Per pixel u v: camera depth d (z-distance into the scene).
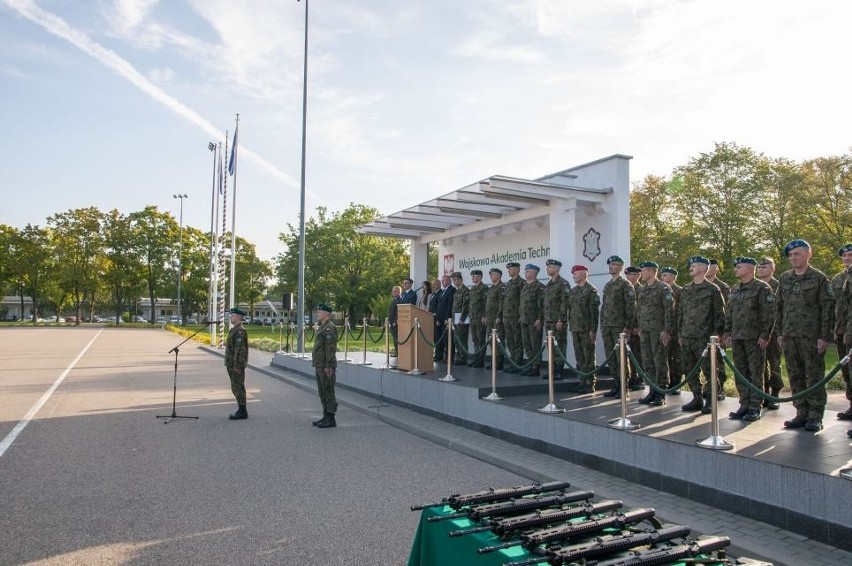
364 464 8.00
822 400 7.02
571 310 10.61
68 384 16.22
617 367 10.02
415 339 12.52
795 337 7.16
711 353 6.38
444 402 10.80
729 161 34.75
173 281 73.00
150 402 13.20
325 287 52.44
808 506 5.19
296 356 19.20
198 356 27.34
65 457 8.14
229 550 5.02
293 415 11.79
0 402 12.90
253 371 20.98
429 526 4.07
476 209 14.26
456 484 7.09
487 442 9.04
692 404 8.46
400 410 11.99
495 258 16.11
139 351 29.89
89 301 83.31
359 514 5.96
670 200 39.19
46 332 52.34
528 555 3.28
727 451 5.98
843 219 30.78
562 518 3.76
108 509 6.05
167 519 5.77
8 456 8.17
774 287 10.20
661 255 36.44
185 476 7.29
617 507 4.03
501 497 4.14
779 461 5.55
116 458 8.12
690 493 6.28
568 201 12.58
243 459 8.17
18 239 68.75
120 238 70.50
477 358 13.49
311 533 5.43
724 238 34.78
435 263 46.56
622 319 9.99
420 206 14.59
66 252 69.75
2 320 89.56
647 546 3.43
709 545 3.40
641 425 7.44
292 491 6.72
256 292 78.56
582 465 7.68
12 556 4.86
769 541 5.11
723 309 8.43
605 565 3.05
